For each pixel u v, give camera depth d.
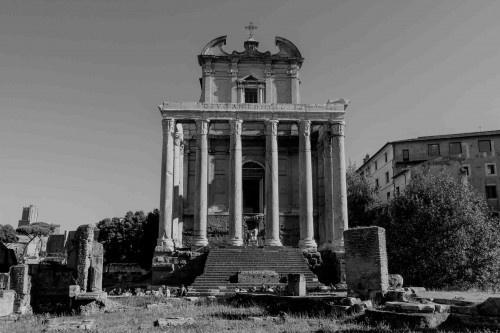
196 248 42.06
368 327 15.77
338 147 44.97
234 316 20.12
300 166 45.12
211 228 50.00
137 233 71.75
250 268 38.03
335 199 43.94
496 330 13.71
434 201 38.03
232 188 43.94
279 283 34.47
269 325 17.02
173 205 46.22
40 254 74.75
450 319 15.18
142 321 18.52
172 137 44.72
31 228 89.00
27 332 15.92
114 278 53.91
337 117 45.66
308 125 45.59
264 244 43.91
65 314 22.05
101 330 15.92
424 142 62.72
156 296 30.25
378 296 19.52
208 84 51.66
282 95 52.03
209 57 51.72
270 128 45.28
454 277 35.50
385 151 67.12
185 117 45.03
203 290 33.97
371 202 57.94
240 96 51.38
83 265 24.17
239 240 43.19
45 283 23.91
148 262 64.44
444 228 36.16
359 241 21.00
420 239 36.59
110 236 71.69
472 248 36.09
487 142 60.59
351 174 62.16
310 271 38.28
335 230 43.31
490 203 58.94
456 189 39.00
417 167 55.31
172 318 18.27
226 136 51.84
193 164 52.03
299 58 52.41
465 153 61.09
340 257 39.56
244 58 52.12
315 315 19.86
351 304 19.28
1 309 21.08
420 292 22.78
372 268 20.27
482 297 18.34
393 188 62.69
